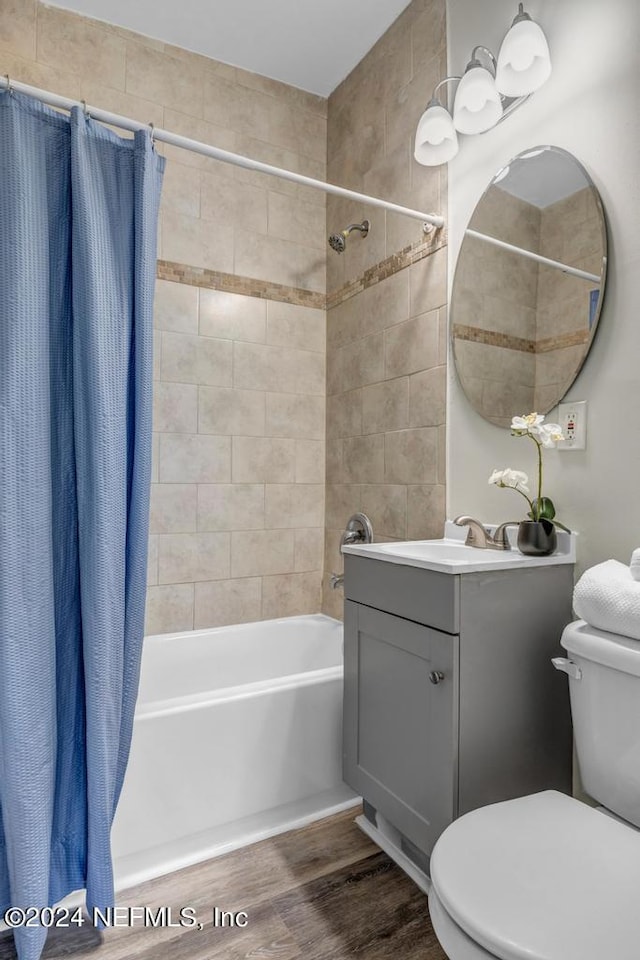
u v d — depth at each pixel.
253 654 2.43
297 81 2.63
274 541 2.60
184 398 2.38
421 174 2.12
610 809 1.16
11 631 1.18
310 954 1.24
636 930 0.78
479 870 0.90
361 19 2.25
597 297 1.46
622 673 1.13
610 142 1.44
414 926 1.31
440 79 2.03
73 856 1.34
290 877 1.48
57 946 1.26
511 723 1.38
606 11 1.45
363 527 2.33
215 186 2.45
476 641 1.32
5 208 1.21
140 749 1.53
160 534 2.33
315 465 2.70
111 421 1.31
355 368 2.49
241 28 2.29
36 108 1.27
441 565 1.31
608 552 1.44
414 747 1.41
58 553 1.33
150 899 1.40
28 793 1.19
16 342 1.20
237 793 1.68
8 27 2.07
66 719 1.34
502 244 1.75
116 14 2.20
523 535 1.49
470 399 1.87
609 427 1.44
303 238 2.67
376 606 1.56
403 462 2.19
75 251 1.30
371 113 2.41
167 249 2.34
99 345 1.30
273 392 2.59
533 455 1.66
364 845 1.61
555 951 0.74
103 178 1.35
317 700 1.81
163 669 2.22
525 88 1.58
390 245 2.28
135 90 2.28
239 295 2.50
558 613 1.48
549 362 1.59
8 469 1.19
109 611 1.30
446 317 2.00
